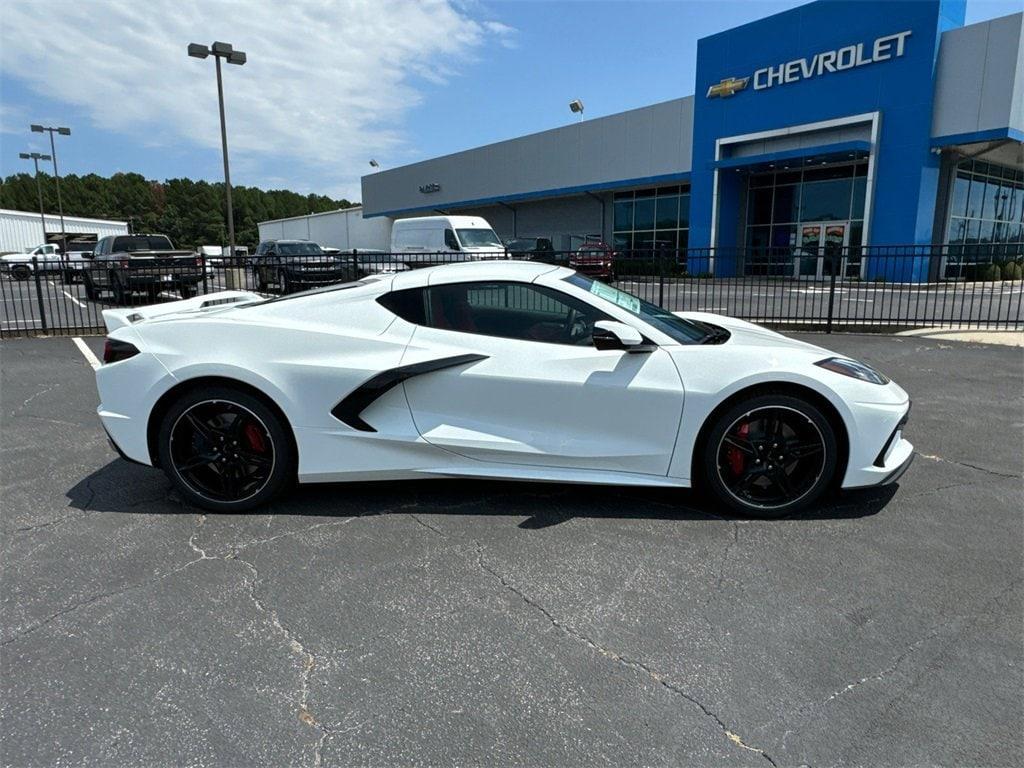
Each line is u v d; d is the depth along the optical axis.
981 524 3.34
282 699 2.11
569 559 3.01
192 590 2.76
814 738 1.93
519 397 3.42
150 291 13.44
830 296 10.36
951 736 1.93
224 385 3.46
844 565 2.94
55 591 2.75
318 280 13.84
